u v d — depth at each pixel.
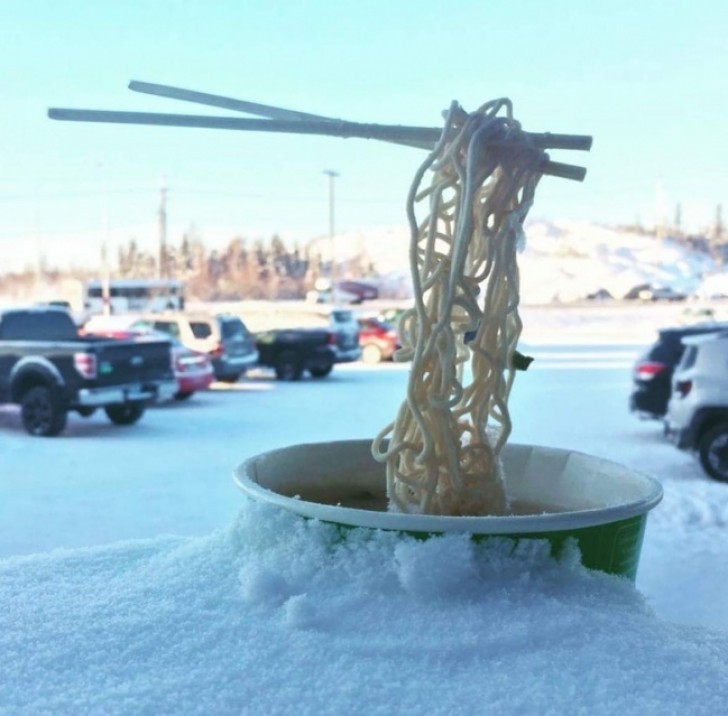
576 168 1.22
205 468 7.35
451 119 1.19
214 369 15.04
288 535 1.16
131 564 1.29
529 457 1.51
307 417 11.00
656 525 5.11
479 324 1.23
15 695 0.88
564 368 18.17
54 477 6.90
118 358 9.70
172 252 56.84
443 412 1.20
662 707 0.85
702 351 7.20
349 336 17.41
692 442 7.14
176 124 1.23
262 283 56.47
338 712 0.85
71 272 55.25
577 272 51.59
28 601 1.12
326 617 1.02
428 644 0.96
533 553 1.09
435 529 1.08
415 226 1.21
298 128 1.23
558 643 0.98
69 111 1.21
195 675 0.91
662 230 61.81
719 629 1.10
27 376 9.54
